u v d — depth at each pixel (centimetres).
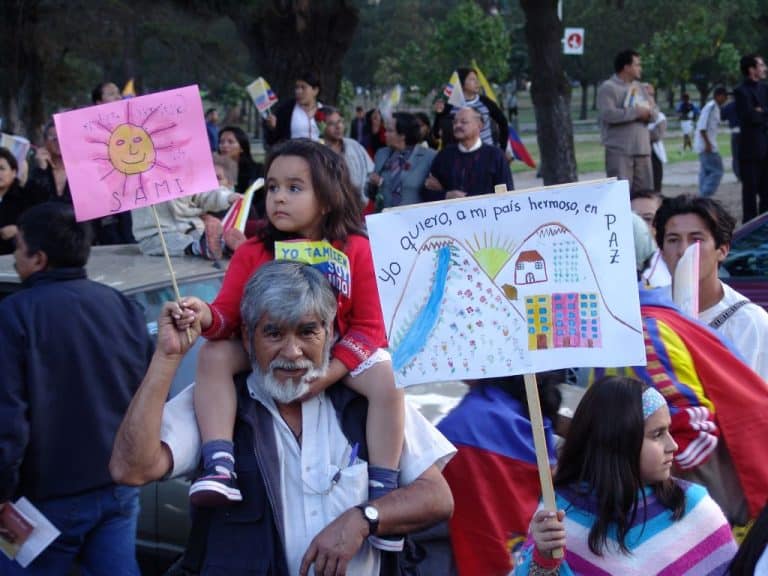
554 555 293
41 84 2409
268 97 1380
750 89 1529
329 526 294
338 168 329
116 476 293
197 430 307
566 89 1596
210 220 584
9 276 552
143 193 329
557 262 298
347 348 313
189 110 335
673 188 2295
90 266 561
